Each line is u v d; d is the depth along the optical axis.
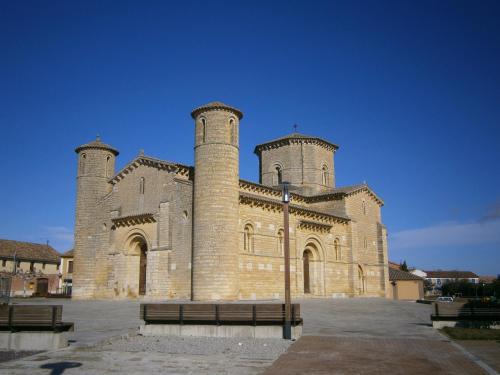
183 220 38.97
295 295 43.44
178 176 40.59
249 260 39.25
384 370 12.51
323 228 48.03
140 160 43.50
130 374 12.33
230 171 37.19
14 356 14.91
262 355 14.91
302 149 54.66
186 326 19.31
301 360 13.89
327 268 47.84
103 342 17.17
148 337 18.89
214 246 35.66
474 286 92.00
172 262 38.97
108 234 44.91
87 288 44.75
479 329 20.16
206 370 12.75
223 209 36.28
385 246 57.03
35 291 75.44
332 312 30.00
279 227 43.22
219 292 35.12
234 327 18.92
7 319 16.31
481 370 12.44
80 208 46.38
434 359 13.98
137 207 43.00
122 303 37.34
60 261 81.12
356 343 16.91
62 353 15.41
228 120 38.03
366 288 52.78
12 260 74.50
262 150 57.22
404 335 19.06
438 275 149.62
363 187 54.62
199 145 37.62
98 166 46.88
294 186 54.06
